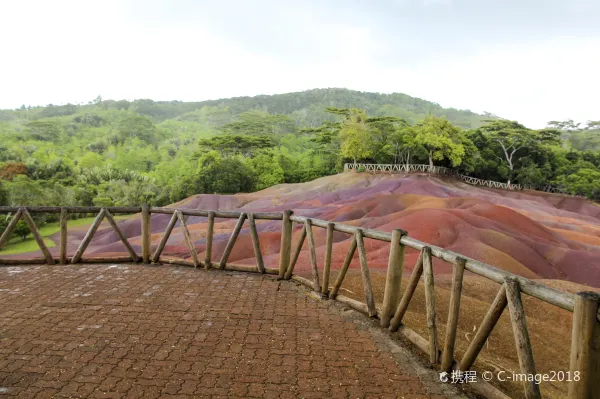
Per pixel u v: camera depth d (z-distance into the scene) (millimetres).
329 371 3691
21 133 116562
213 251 17297
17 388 3279
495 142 72500
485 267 3328
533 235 18562
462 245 14977
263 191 49094
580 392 2436
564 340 6281
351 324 4758
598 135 139250
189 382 3445
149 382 3426
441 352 3881
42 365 3648
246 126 130875
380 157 64562
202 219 30656
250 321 4781
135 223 29906
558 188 68688
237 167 59625
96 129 140000
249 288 6000
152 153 105062
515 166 71062
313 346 4176
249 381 3488
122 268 6945
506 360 4750
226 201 42094
